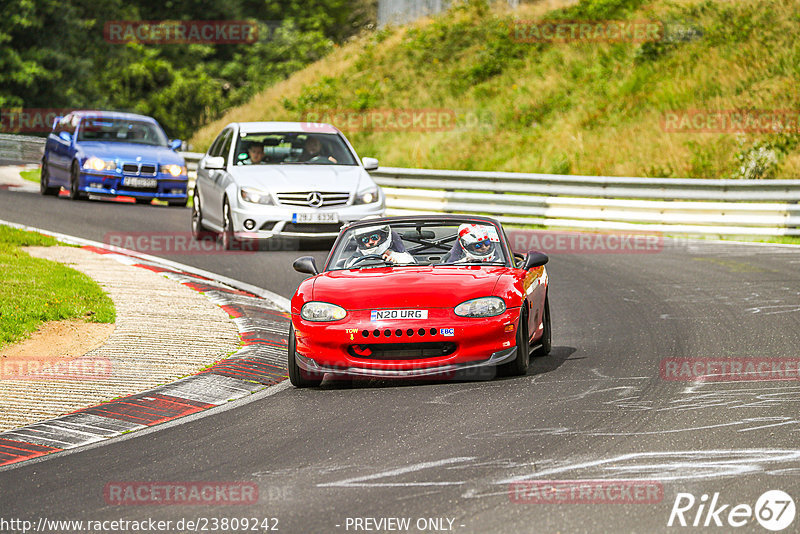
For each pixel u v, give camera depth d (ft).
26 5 555.28
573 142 348.18
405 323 101.55
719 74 361.10
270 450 80.79
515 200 259.39
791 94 334.65
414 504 65.05
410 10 529.04
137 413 95.30
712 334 126.72
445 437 81.97
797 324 130.82
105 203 275.59
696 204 237.45
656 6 423.64
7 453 83.20
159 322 135.23
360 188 201.67
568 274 184.96
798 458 72.38
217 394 103.35
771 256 199.31
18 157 422.82
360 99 426.51
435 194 269.44
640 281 174.29
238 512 65.05
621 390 97.40
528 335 108.88
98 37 650.43
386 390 102.73
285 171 203.10
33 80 554.46
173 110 556.51
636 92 369.50
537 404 92.53
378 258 116.26
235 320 139.44
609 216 247.29
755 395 93.40
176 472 75.56
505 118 383.24
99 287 155.33
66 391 102.06
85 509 67.15
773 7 392.47
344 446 80.74
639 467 71.46
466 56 445.37
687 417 85.66
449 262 116.88
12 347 119.85
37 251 187.73
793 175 293.23
